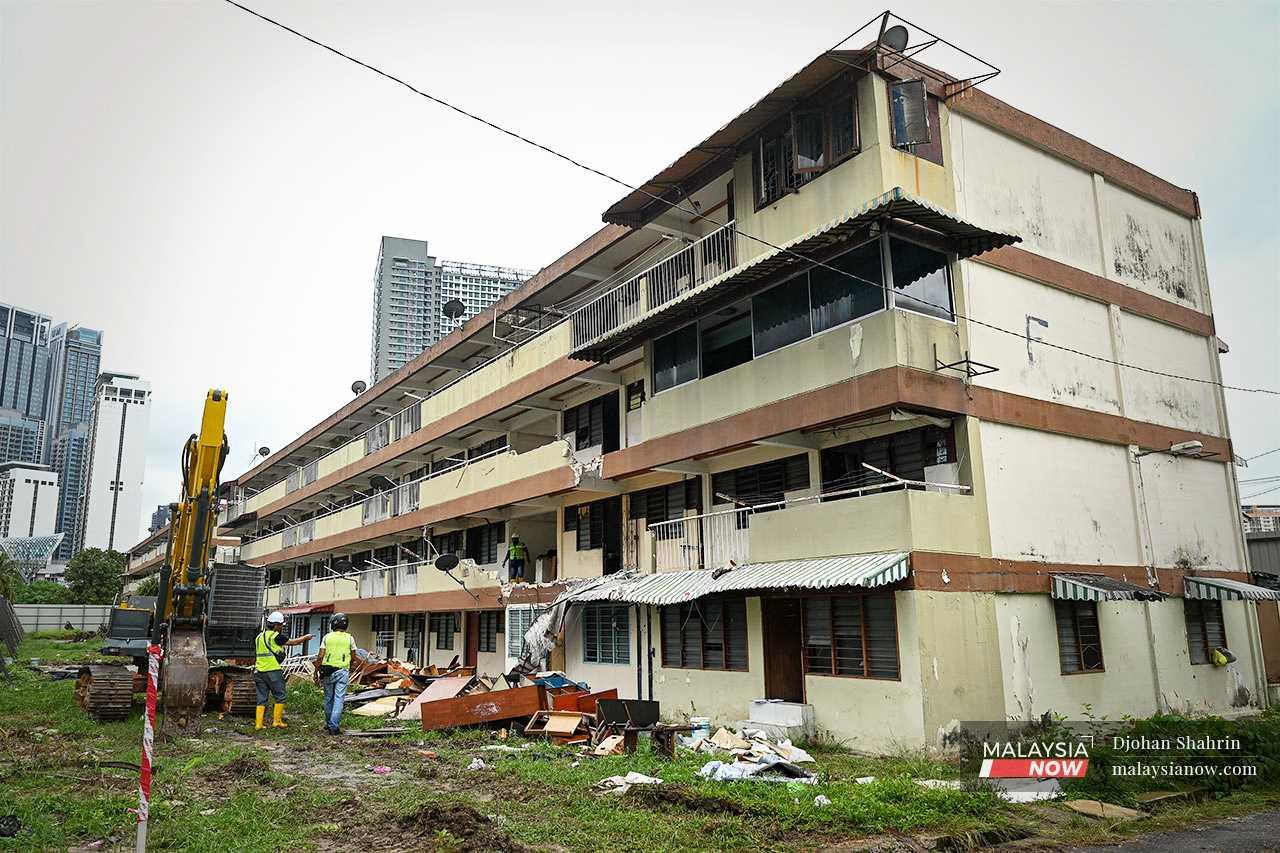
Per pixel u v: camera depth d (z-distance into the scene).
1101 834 9.45
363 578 34.50
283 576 51.16
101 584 77.75
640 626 20.17
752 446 17.38
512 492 24.39
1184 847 9.02
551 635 20.45
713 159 18.36
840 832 8.84
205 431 16.69
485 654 28.03
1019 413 16.05
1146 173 20.83
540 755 13.34
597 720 14.95
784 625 16.89
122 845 8.18
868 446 16.59
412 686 22.44
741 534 17.69
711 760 12.60
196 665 16.16
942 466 15.42
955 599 14.22
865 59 15.24
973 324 15.84
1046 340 17.31
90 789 10.43
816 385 15.59
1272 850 8.89
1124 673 16.77
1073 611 16.16
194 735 15.73
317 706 20.44
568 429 25.69
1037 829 9.58
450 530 31.62
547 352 23.72
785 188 16.81
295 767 12.60
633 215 20.33
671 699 18.84
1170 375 19.97
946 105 16.69
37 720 17.34
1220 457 20.36
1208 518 19.73
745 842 8.38
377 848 8.23
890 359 14.32
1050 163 18.70
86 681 18.11
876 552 14.43
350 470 37.97
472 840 8.34
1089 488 17.23
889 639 14.28
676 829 8.75
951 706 13.77
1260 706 19.58
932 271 15.39
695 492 20.11
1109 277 19.14
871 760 13.46
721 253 18.23
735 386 17.34
